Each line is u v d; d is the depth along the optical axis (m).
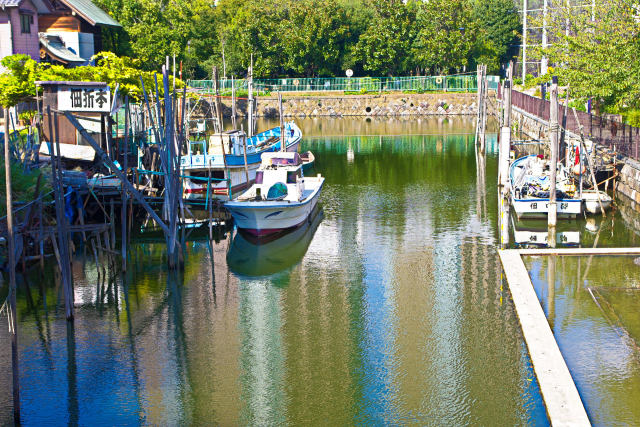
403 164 50.66
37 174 25.48
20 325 21.44
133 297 23.72
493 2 105.12
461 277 25.27
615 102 34.38
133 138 36.03
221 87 90.69
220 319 21.92
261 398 17.23
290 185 31.05
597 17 35.62
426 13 96.31
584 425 15.02
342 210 36.03
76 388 17.78
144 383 18.02
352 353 19.47
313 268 26.73
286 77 100.94
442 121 85.19
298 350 19.72
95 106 30.89
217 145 39.78
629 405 16.08
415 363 18.77
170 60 78.06
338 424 16.12
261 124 83.12
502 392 17.12
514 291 23.00
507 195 37.38
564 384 16.73
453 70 101.88
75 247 28.94
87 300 23.41
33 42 52.66
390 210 35.81
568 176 35.62
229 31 96.75
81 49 59.97
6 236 23.81
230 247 29.48
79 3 64.31
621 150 37.47
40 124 30.45
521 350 19.31
